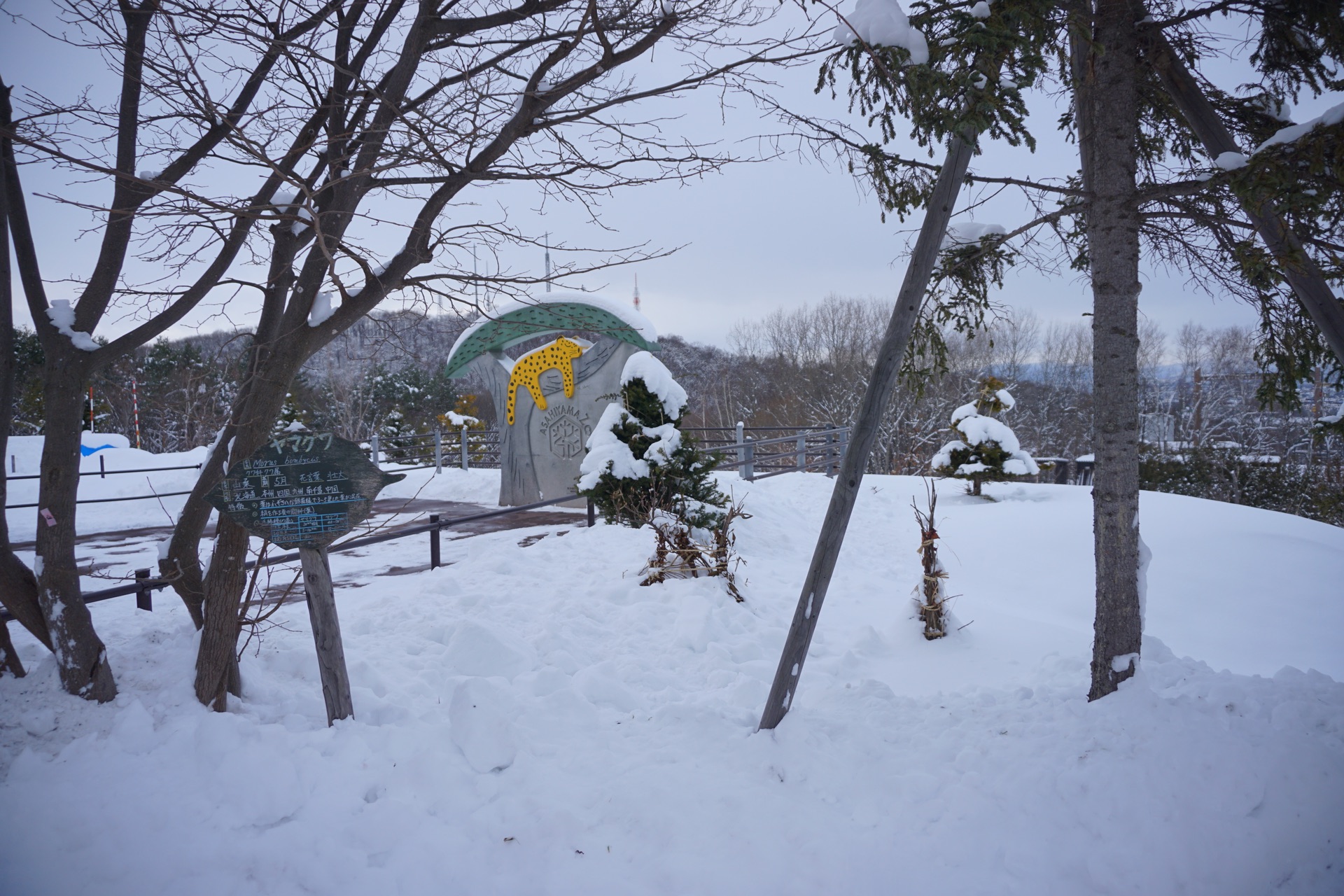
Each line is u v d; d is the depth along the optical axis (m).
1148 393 34.44
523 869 2.95
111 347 3.78
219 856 2.90
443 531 10.89
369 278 3.73
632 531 9.30
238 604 3.82
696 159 4.15
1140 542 3.98
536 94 3.71
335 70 3.97
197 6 3.29
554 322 12.50
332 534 3.78
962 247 4.86
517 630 6.00
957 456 13.22
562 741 3.97
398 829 3.12
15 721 3.46
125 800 3.10
